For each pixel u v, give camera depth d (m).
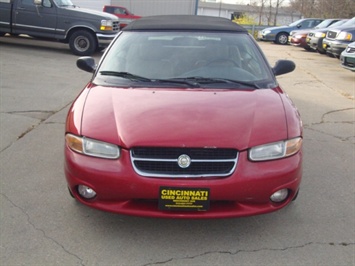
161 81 3.51
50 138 4.88
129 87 3.39
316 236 2.97
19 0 11.82
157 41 3.98
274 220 3.18
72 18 11.91
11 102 6.45
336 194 3.65
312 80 9.96
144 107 3.00
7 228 2.94
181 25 4.16
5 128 5.18
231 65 3.77
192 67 3.71
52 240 2.83
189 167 2.66
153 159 2.66
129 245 2.81
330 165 4.34
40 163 4.11
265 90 3.44
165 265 2.61
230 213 2.73
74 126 2.92
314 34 16.08
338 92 8.52
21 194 3.44
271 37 22.50
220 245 2.84
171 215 2.71
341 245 2.87
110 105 3.07
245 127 2.81
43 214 3.15
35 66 9.80
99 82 3.53
